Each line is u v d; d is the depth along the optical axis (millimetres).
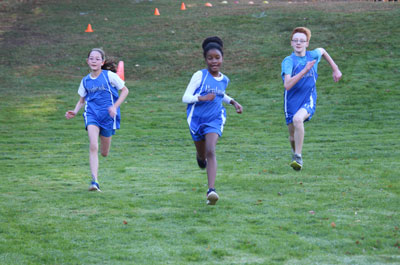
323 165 15055
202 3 56688
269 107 27969
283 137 21312
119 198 11633
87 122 12625
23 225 9641
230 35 42875
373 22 41625
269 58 37531
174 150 18859
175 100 29953
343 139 20234
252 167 15117
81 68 38000
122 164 16047
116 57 39844
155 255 8188
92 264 7875
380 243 8602
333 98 28656
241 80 33938
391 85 30234
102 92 12648
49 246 8602
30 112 26953
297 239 8820
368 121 24203
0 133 22406
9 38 45094
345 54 35812
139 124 24453
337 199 11211
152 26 47094
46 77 35625
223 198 11500
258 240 8781
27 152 18531
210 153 10633
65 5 56656
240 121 24938
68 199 11539
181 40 42688
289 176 13648
